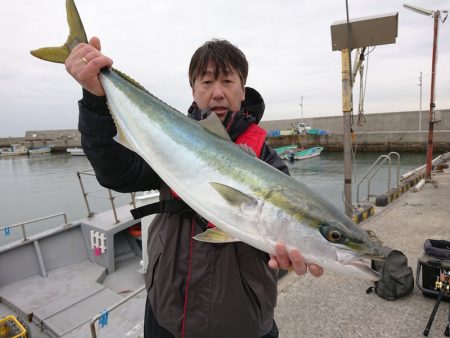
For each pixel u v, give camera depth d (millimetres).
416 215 2721
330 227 640
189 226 690
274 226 635
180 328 643
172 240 683
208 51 757
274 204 640
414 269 1754
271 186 654
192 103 890
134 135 723
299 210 640
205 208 654
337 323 1328
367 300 1478
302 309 1428
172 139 710
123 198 6641
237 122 771
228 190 640
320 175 9094
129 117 724
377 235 2281
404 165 10789
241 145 725
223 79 765
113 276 2262
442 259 1463
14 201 7113
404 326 1296
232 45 787
